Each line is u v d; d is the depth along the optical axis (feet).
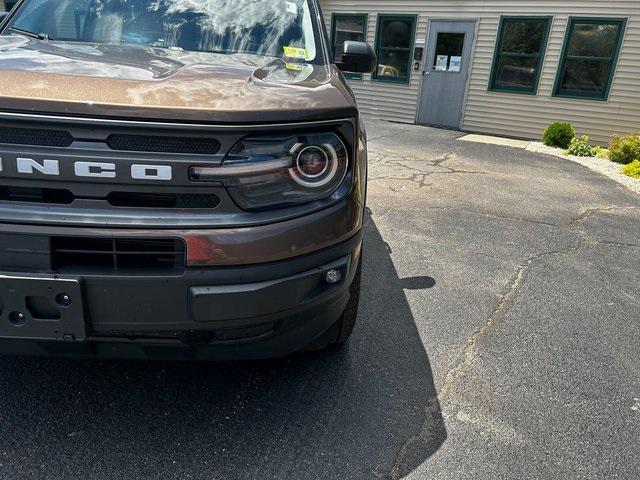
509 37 39.37
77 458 6.59
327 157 6.03
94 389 7.89
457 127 42.55
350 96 6.82
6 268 5.52
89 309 5.70
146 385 8.07
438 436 7.44
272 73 7.29
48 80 5.66
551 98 38.73
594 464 7.09
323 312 6.79
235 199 5.71
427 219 17.80
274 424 7.45
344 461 6.86
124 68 6.57
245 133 5.58
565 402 8.40
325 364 8.97
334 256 6.39
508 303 11.84
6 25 9.30
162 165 5.43
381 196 20.49
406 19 42.63
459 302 11.72
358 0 44.14
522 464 7.01
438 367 9.15
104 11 9.42
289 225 5.91
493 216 18.65
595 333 10.73
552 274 13.70
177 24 9.33
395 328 10.38
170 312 5.85
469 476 6.75
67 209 5.46
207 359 6.54
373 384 8.52
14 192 5.49
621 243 16.57
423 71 42.73
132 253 5.68
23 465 6.42
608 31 36.11
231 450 6.91
